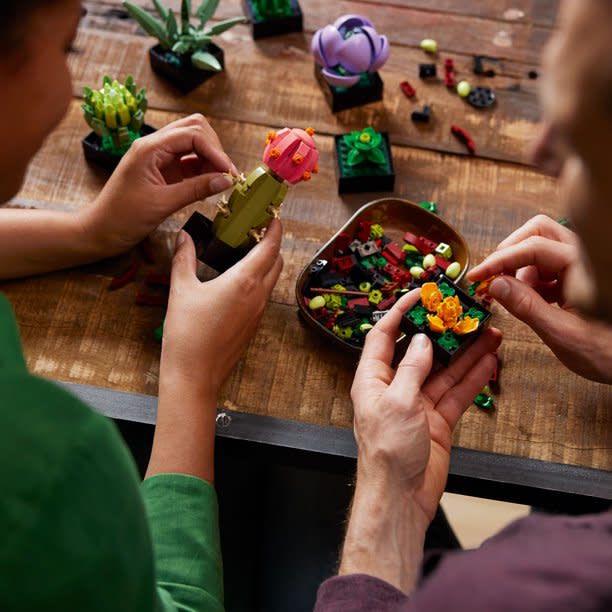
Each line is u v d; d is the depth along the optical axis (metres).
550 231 0.93
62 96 0.56
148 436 0.92
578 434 0.92
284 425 0.92
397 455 0.78
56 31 0.53
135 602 0.60
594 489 0.90
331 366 0.94
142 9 1.06
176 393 0.85
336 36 1.00
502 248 0.93
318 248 0.99
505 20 1.11
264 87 1.07
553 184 1.02
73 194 1.01
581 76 0.34
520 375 0.94
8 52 0.50
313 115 1.06
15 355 0.56
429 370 0.83
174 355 0.87
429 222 0.99
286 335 0.95
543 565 0.41
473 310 0.88
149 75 1.07
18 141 0.56
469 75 1.08
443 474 0.83
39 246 0.94
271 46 1.09
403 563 0.75
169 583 0.78
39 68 0.53
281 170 0.88
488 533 1.30
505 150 1.04
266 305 0.96
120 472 0.56
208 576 0.79
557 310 0.88
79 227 0.94
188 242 0.92
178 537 0.80
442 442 0.85
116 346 0.95
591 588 0.39
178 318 0.87
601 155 0.35
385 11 1.11
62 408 0.54
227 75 1.07
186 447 0.84
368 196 1.02
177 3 1.12
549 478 0.90
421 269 0.97
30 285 0.96
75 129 1.04
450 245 0.98
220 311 0.87
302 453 0.91
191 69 1.05
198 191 0.92
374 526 0.76
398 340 0.91
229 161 0.93
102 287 0.97
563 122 0.35
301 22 1.10
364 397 0.83
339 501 1.05
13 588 0.51
